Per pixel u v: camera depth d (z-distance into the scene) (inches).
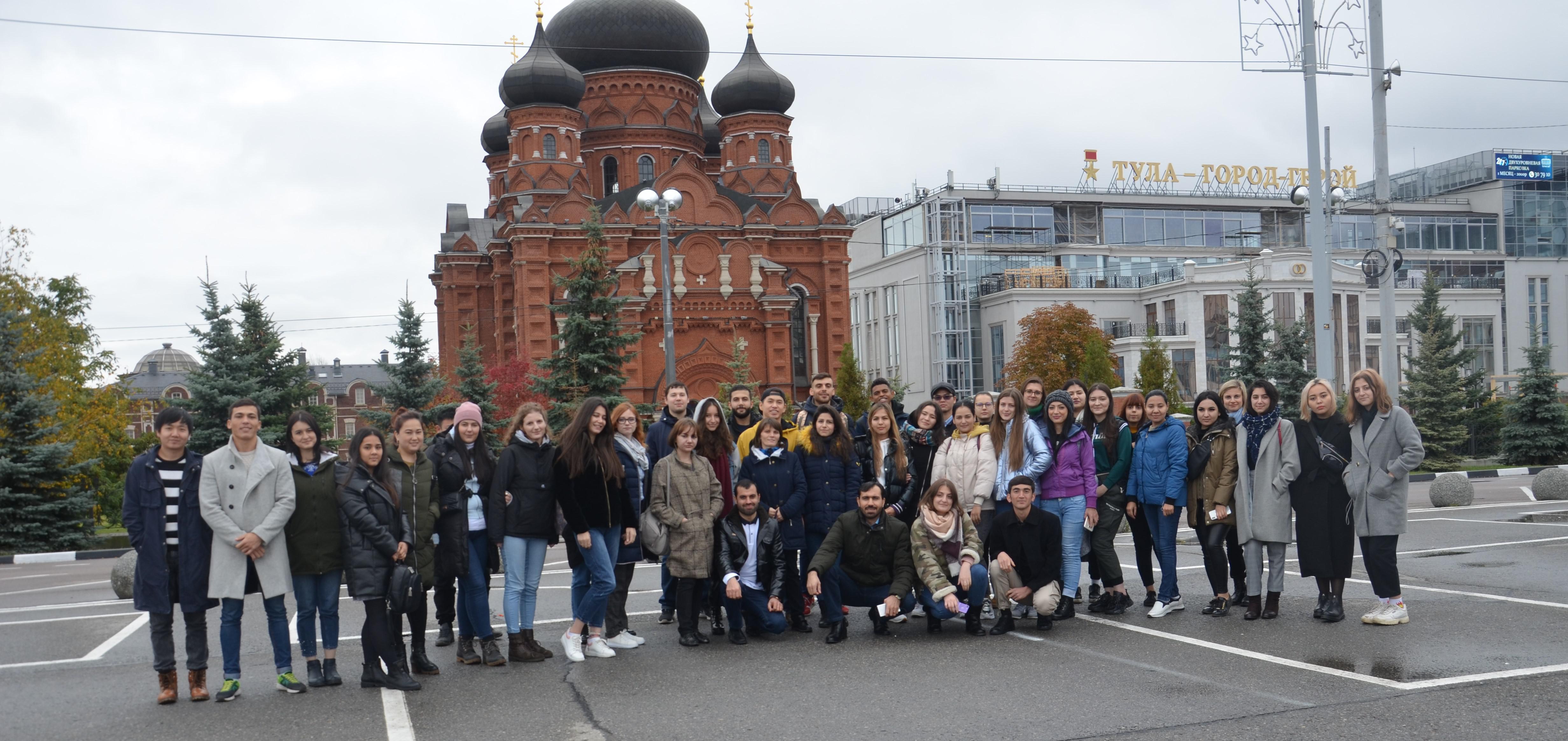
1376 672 339.9
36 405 1204.5
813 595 414.9
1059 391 459.5
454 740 299.4
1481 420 1879.9
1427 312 1859.0
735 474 474.0
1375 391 419.8
